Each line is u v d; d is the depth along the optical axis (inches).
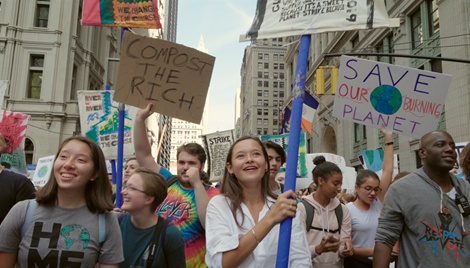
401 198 98.0
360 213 152.2
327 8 94.2
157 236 102.0
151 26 167.5
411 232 96.6
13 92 921.5
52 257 77.9
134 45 123.4
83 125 230.2
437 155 95.7
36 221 80.0
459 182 99.3
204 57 126.0
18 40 942.4
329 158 310.7
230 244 74.5
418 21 708.0
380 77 136.1
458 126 560.7
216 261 76.0
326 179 132.6
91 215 84.4
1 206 125.1
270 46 3129.9
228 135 318.3
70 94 998.4
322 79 339.0
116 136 231.8
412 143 692.1
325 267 126.6
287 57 1763.0
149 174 105.0
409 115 134.7
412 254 96.0
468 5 566.9
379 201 155.3
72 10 1008.9
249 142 89.7
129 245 102.7
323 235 131.5
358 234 149.9
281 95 3078.2
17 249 80.4
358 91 137.4
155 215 107.3
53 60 960.3
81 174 82.6
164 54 124.8
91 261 81.5
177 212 124.8
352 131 1003.9
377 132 848.9
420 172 101.0
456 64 573.9
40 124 926.4
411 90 134.4
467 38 558.6
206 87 126.2
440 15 618.5
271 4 101.4
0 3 956.6
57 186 83.9
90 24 166.9
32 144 933.8
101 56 1221.7
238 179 88.9
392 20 90.9
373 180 147.6
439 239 91.6
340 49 1103.0
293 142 80.8
